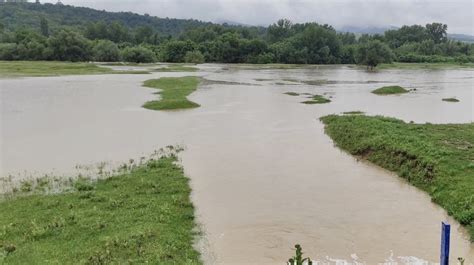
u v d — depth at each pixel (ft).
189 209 66.44
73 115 150.10
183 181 79.15
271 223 62.23
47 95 201.67
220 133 123.34
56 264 47.47
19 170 86.58
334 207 68.49
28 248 51.75
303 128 132.05
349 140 109.19
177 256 50.85
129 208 65.31
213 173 85.35
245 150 104.01
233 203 69.67
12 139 112.98
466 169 77.66
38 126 130.11
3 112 154.10
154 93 211.41
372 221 63.26
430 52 613.52
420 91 240.94
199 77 321.93
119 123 136.77
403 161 88.33
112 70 363.97
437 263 50.98
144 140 113.50
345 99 205.05
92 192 71.87
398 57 589.73
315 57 571.69
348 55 583.99
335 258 52.42
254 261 51.49
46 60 470.39
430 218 64.28
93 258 48.91
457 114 159.63
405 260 51.85
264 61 562.66
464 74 387.34
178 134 121.39
